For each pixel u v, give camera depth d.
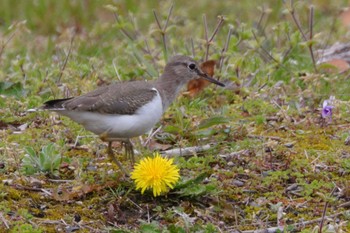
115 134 10.95
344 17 19.16
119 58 16.62
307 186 10.94
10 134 12.36
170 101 12.12
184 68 12.13
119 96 10.81
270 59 15.73
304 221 10.15
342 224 9.93
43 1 20.39
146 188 10.35
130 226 10.02
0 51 16.11
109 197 10.53
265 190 10.98
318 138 12.59
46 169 11.10
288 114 13.38
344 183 11.09
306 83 14.66
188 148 12.08
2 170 11.02
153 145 12.34
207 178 11.21
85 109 10.70
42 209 10.20
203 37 18.09
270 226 10.13
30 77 14.74
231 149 12.03
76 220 10.05
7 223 9.66
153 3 20.80
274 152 11.98
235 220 10.20
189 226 9.80
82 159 11.53
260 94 14.07
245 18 19.88
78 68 15.00
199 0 21.00
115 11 15.54
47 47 17.81
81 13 20.28
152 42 15.65
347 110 13.48
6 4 20.44
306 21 19.00
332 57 16.31
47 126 12.77
